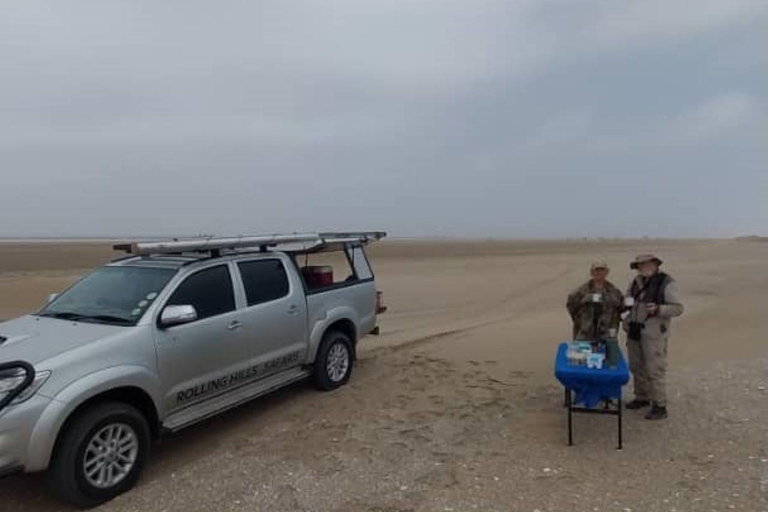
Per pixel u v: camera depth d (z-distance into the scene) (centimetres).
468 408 654
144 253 529
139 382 470
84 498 422
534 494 436
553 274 2616
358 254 830
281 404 673
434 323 1327
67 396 413
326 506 423
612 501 423
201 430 593
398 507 419
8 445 387
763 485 444
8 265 3098
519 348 996
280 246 715
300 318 672
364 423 604
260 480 469
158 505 429
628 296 604
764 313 1303
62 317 526
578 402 539
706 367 825
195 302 548
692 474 468
